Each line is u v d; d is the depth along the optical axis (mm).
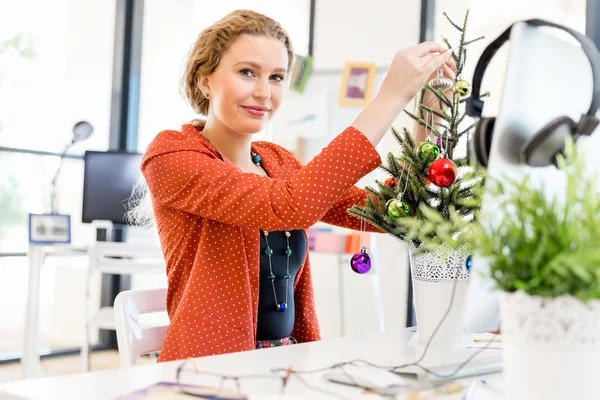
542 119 652
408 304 3568
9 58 3775
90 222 3400
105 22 4266
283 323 1307
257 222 1062
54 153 3951
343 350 933
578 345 528
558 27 653
